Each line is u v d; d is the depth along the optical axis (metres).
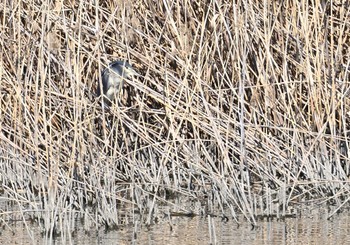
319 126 17.23
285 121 17.11
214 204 16.09
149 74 17.59
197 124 16.36
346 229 14.22
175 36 17.58
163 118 17.70
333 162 17.33
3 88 16.66
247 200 15.99
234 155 17.12
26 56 16.52
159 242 13.41
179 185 16.94
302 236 13.74
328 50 18.06
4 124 16.48
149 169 17.44
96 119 17.27
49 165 14.77
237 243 13.30
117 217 14.68
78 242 13.45
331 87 17.50
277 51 17.97
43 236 13.88
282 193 15.84
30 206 15.15
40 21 16.69
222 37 17.48
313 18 17.17
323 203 16.23
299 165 16.98
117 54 17.69
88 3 16.83
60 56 16.31
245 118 16.70
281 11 17.86
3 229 14.36
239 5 17.03
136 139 16.33
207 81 17.17
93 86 17.58
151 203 15.65
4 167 16.88
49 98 15.35
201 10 17.80
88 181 15.65
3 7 16.58
